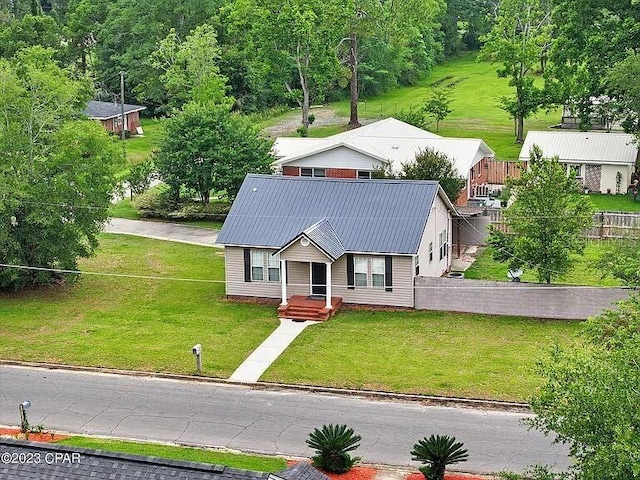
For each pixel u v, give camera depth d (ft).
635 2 209.87
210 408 106.22
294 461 92.27
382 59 335.67
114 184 155.43
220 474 62.23
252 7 260.21
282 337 127.13
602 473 62.69
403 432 98.73
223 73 311.68
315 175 196.65
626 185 206.08
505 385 109.29
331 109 327.47
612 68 206.08
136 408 106.42
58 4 422.00
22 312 140.15
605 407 64.34
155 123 314.96
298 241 133.59
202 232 188.55
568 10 227.61
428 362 116.88
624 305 84.12
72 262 148.87
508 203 185.37
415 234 135.85
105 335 129.70
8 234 142.92
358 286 138.00
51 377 115.85
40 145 146.51
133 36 325.83
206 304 142.72
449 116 296.71
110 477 62.39
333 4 261.44
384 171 176.65
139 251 173.78
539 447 94.48
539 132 219.61
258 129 204.33
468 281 134.41
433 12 338.34
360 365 116.47
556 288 131.23
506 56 247.29
